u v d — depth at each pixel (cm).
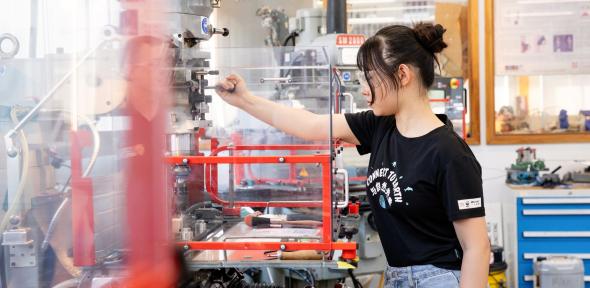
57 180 163
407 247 168
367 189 179
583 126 481
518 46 479
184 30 186
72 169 156
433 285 165
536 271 413
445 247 166
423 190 161
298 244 173
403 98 167
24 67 166
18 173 165
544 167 441
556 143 479
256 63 237
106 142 151
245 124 227
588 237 413
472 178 158
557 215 415
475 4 473
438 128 164
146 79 132
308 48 248
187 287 159
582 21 476
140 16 136
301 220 198
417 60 164
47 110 162
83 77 155
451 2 474
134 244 128
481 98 481
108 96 148
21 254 164
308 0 404
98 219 155
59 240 161
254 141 228
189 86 188
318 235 183
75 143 156
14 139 166
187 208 188
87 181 156
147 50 135
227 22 320
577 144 480
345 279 297
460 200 156
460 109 404
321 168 188
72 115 158
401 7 473
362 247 320
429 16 474
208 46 216
